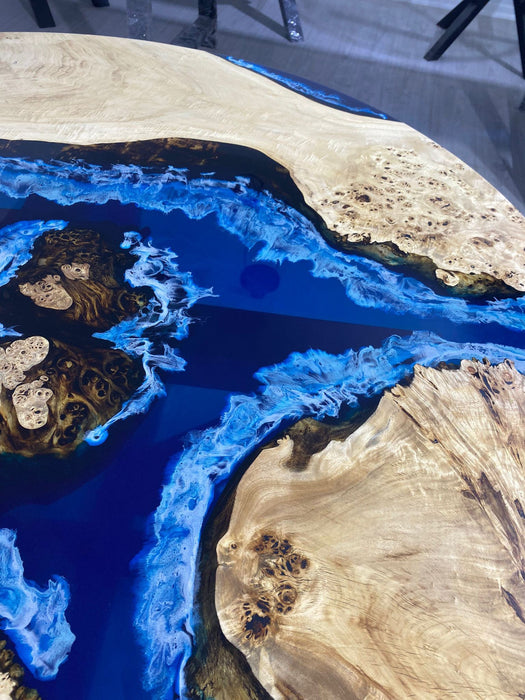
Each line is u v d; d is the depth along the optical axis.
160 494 0.66
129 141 1.04
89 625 0.57
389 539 0.64
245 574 0.61
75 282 0.86
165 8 2.70
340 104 1.17
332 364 0.79
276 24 2.72
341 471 0.69
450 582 0.61
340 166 1.04
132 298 0.85
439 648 0.57
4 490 0.66
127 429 0.71
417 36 2.82
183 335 0.81
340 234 0.95
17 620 0.57
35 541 0.62
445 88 2.53
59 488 0.66
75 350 0.78
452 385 0.78
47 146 1.03
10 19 2.51
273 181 1.00
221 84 1.17
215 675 0.55
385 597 0.60
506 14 3.05
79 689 0.54
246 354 0.80
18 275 0.86
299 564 0.62
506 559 0.63
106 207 0.96
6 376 0.75
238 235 0.94
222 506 0.66
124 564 0.61
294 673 0.55
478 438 0.73
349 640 0.57
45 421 0.71
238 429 0.72
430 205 1.00
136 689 0.54
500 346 0.83
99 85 1.13
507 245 0.95
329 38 2.70
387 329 0.84
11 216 0.94
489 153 2.25
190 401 0.74
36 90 1.11
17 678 0.54
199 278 0.88
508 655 0.57
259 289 0.87
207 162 1.02
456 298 0.88
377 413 0.75
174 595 0.59
